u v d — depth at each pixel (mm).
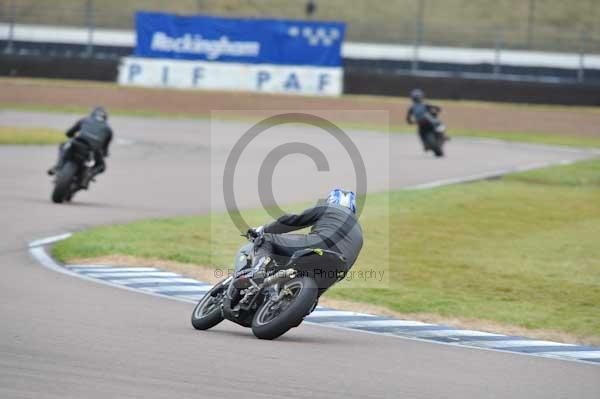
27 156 92438
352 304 39656
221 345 29031
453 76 153000
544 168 99062
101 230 54438
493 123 144000
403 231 59938
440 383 25875
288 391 23672
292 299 30406
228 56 157500
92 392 22375
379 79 154000
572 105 150250
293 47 156500
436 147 106562
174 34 158625
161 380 23969
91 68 159375
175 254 48344
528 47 186000
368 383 25203
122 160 93875
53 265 44875
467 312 38875
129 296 38094
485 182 87062
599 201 78500
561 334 35938
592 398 25406
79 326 30766
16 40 169250
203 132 122688
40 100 149875
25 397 21594
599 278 48375
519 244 57562
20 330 29328
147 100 151375
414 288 43812
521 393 25375
